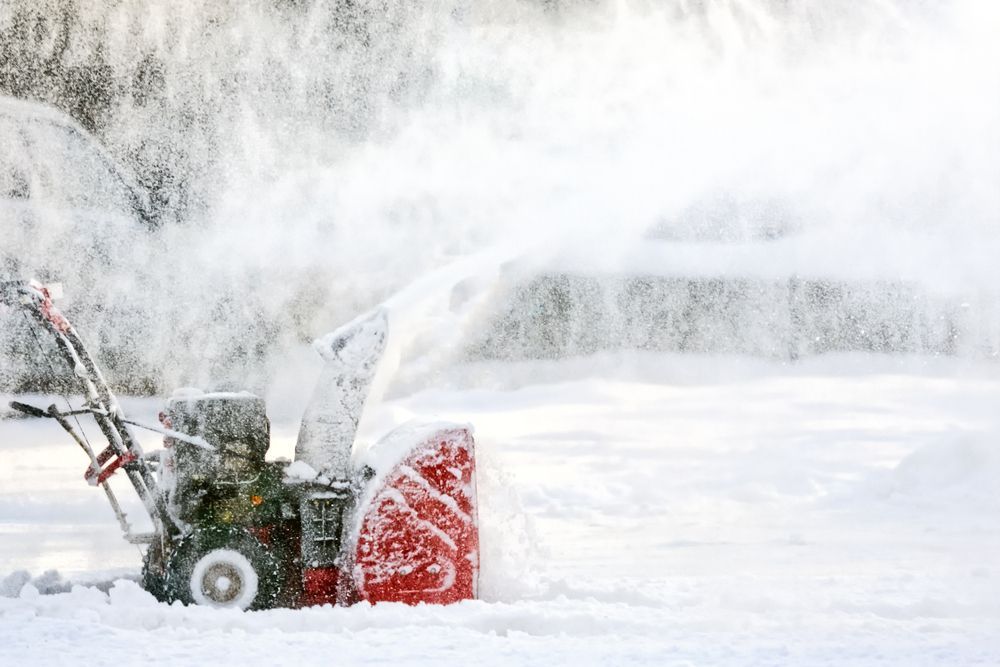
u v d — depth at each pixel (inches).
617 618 717.3
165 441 780.0
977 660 618.2
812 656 627.2
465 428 750.5
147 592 743.1
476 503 749.3
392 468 738.2
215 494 753.6
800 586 832.9
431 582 740.0
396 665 605.9
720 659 622.2
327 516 746.8
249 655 622.2
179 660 611.5
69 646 636.7
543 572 835.4
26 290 749.9
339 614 704.4
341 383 753.0
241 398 765.9
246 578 727.7
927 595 799.7
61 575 811.4
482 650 637.3
